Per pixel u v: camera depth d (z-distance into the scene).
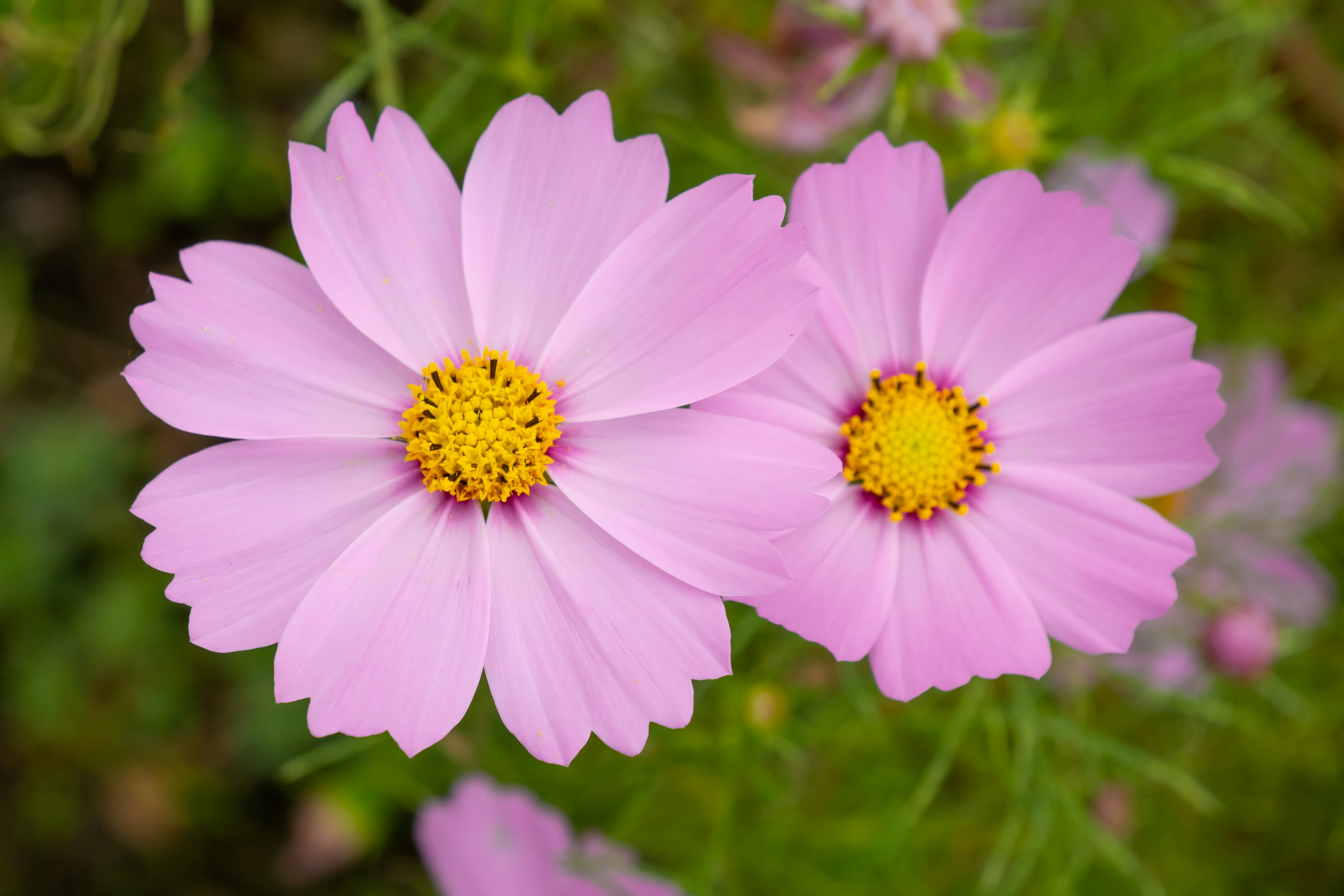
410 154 0.33
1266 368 0.44
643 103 0.42
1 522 0.45
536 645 0.33
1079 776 0.42
